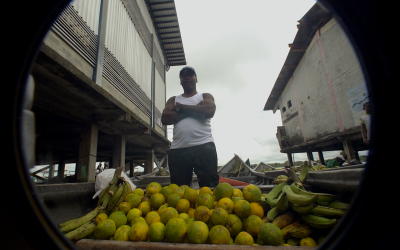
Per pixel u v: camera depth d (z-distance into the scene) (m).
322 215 1.55
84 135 4.68
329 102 10.09
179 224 1.46
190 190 2.00
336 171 1.90
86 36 4.85
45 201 2.31
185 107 2.69
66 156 9.41
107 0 5.82
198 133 2.69
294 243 1.55
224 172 10.05
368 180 0.98
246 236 1.42
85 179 4.45
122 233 1.52
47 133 5.27
